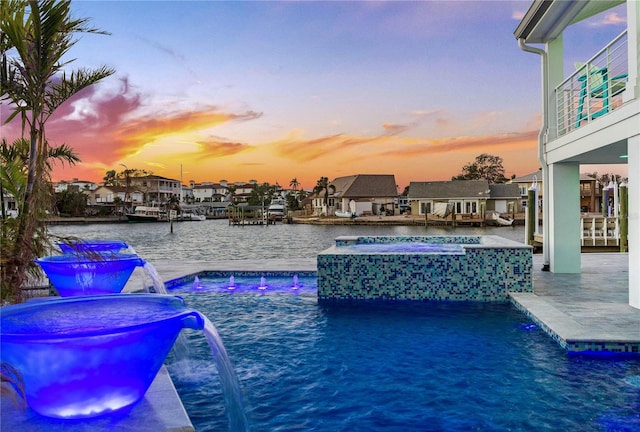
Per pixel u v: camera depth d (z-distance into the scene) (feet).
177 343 18.86
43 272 19.12
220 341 9.88
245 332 20.56
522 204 187.32
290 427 11.56
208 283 33.50
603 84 27.40
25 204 15.51
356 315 23.56
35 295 22.57
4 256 14.79
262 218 225.15
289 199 322.55
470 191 181.16
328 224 204.03
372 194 212.84
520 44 33.81
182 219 283.59
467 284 26.53
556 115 33.09
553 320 19.22
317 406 12.82
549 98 33.50
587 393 13.38
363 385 14.34
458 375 15.02
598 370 15.16
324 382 14.61
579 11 29.12
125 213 265.54
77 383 7.81
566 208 32.27
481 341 18.63
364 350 17.88
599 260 38.88
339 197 216.74
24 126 15.62
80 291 17.49
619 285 27.30
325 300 27.25
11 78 15.12
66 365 7.67
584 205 172.45
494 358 16.55
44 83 15.52
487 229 153.28
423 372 15.37
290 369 15.81
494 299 26.27
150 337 8.32
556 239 32.40
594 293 25.02
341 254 27.40
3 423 7.89
